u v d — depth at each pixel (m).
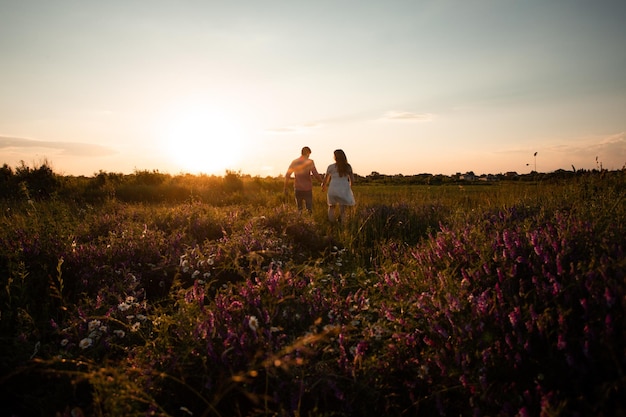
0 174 19.64
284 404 2.78
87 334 3.64
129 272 5.27
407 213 10.68
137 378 2.88
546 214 6.75
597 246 3.67
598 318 2.60
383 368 3.02
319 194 18.00
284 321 3.56
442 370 2.81
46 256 5.59
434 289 3.73
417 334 3.37
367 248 7.52
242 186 22.98
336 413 2.72
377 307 3.96
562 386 2.52
